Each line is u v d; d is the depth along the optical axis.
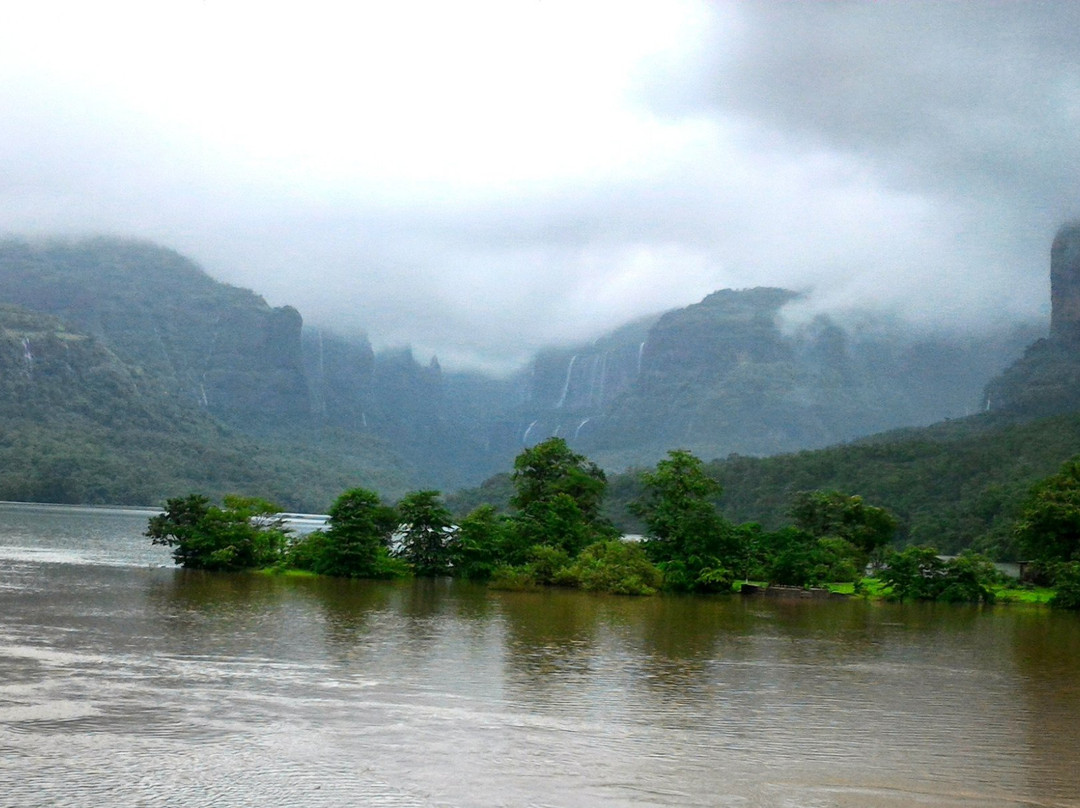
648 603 59.34
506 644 37.09
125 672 27.84
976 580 70.56
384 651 33.72
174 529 65.75
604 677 30.92
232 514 65.75
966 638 47.00
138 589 51.09
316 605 47.12
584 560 67.75
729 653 38.00
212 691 25.92
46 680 26.31
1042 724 26.66
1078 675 35.84
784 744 23.28
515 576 64.69
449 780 19.28
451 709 25.20
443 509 69.88
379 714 24.27
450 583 65.69
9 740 20.70
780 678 32.53
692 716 25.84
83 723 22.23
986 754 23.08
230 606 44.91
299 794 18.11
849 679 33.00
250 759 20.11
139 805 17.19
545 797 18.53
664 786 19.53
